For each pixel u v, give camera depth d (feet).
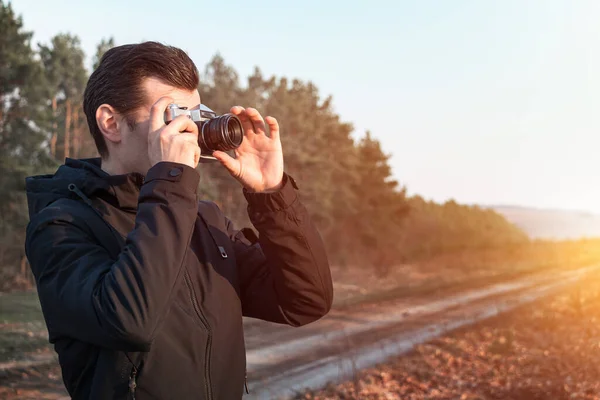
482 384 21.53
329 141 138.82
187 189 4.05
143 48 4.48
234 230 5.72
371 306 46.06
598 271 91.15
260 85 138.72
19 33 72.59
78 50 104.83
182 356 4.06
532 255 130.82
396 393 20.97
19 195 68.33
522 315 40.70
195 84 4.68
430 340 31.42
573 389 19.48
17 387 19.36
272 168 5.03
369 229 126.72
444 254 120.57
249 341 29.89
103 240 4.15
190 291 4.35
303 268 4.94
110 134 4.45
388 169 134.41
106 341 3.66
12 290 52.03
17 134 72.64
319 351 28.30
